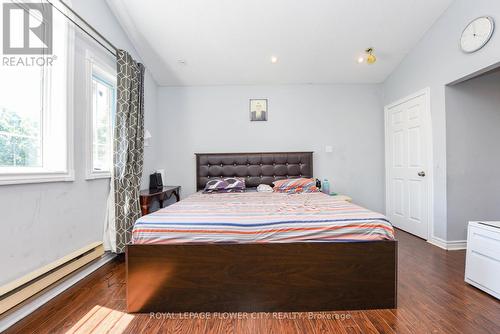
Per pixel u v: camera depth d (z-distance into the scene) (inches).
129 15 106.2
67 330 56.5
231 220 65.0
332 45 125.2
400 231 139.9
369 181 157.5
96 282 80.2
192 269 62.7
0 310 53.9
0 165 65.4
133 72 108.7
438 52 112.4
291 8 103.7
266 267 62.9
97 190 94.5
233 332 55.7
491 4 89.7
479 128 110.3
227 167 151.8
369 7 104.2
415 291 72.4
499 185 111.1
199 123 155.9
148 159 142.1
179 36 118.0
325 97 157.1
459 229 109.7
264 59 134.4
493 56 89.0
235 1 100.2
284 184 136.3
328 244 63.1
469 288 74.2
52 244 72.8
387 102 152.8
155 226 63.7
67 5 75.2
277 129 156.3
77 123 84.3
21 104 70.5
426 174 121.6
